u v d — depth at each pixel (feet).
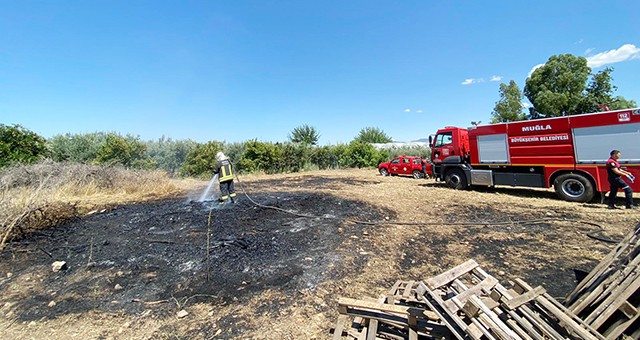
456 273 8.42
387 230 19.10
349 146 88.63
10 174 29.60
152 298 10.98
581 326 6.96
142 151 61.46
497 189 36.04
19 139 41.83
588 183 25.99
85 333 8.96
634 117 23.35
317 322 9.29
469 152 35.27
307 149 79.00
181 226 20.20
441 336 7.09
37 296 11.25
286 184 44.01
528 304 7.61
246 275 12.71
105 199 31.04
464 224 20.08
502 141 31.94
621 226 18.48
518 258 14.02
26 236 18.25
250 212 23.82
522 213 22.95
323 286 11.65
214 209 25.18
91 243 16.94
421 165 53.62
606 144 24.95
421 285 7.70
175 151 71.26
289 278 12.38
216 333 8.86
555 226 19.03
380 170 60.85
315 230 18.95
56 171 33.78
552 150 28.25
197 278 12.50
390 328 7.87
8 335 8.90
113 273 13.14
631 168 23.59
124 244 16.83
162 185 38.47
